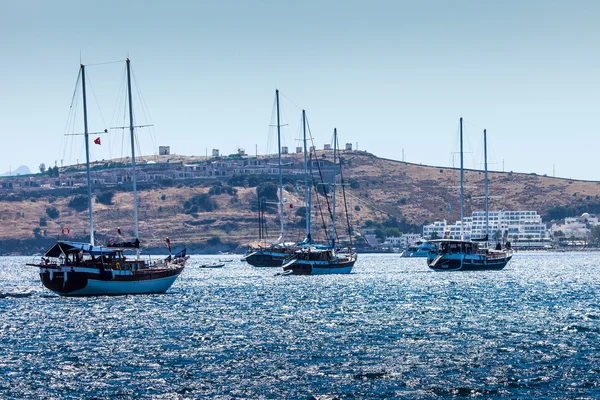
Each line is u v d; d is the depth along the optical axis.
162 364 158.38
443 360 160.88
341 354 167.62
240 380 144.50
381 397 133.00
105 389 138.25
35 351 173.88
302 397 133.25
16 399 132.12
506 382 142.38
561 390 136.88
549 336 191.12
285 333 197.75
